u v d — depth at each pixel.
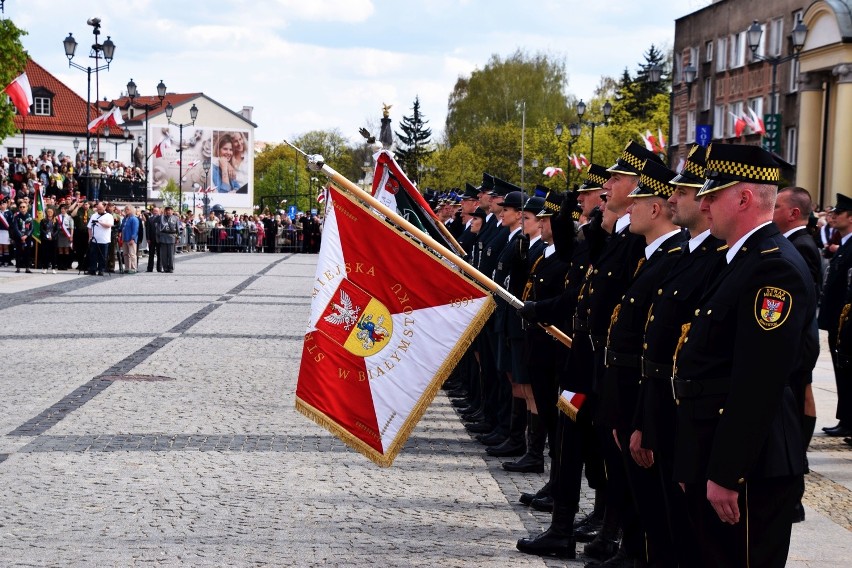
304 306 24.31
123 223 35.19
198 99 110.31
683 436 4.65
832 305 10.86
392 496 8.19
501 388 10.32
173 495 7.98
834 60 40.56
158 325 19.59
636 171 6.43
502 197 11.15
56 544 6.70
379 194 9.35
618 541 6.93
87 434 10.08
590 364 6.71
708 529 4.62
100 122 53.34
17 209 34.22
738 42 51.47
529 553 6.85
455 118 87.50
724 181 4.57
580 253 7.18
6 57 54.56
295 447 9.79
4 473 8.53
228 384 13.22
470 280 7.23
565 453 6.85
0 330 18.56
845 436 10.90
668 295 5.24
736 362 4.38
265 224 61.03
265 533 7.07
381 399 7.23
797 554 6.81
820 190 42.66
